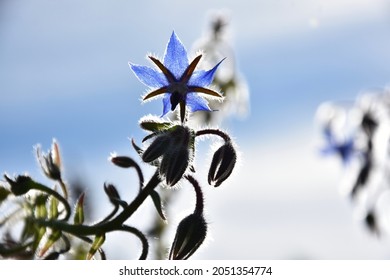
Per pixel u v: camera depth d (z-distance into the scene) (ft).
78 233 1.01
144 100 1.04
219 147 1.03
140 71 1.04
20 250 1.00
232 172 1.03
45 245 1.01
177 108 1.04
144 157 0.99
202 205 1.03
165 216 1.00
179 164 0.99
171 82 1.04
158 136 1.01
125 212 1.00
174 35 1.05
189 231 1.03
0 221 1.02
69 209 1.03
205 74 1.05
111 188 1.03
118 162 1.03
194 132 1.02
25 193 1.02
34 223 1.02
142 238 1.01
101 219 1.02
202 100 1.05
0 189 1.03
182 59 1.05
